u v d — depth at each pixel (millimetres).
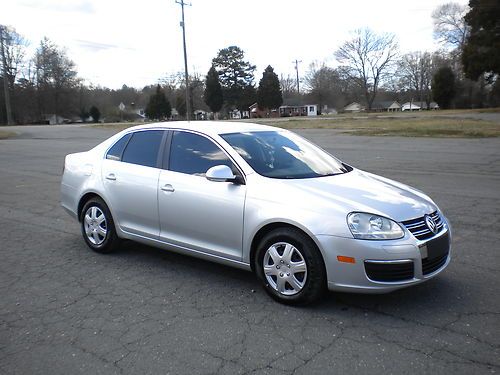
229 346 3432
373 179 4746
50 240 6395
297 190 4117
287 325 3742
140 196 5141
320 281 3895
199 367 3166
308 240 3906
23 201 9234
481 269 4879
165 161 5070
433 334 3541
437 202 8219
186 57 51219
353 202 3928
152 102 91812
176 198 4781
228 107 100375
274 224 4102
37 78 92750
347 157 15531
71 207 6066
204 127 5035
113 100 118188
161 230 5031
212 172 4332
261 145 4879
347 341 3463
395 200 4062
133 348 3434
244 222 4266
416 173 11727
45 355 3359
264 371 3100
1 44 78062
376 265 3695
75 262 5426
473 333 3543
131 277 4902
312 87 116312
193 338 3566
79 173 5922
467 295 4242
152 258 5531
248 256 4312
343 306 4062
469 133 22938
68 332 3701
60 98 95312
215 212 4469
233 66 98188
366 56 89250
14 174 13391
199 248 4691
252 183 4320
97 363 3242
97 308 4145
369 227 3748
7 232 6828
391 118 43812
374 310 3977
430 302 4109
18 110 87688
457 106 80375
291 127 35938
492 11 47219
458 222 6820
